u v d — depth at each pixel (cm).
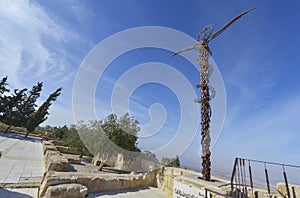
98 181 526
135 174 715
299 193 368
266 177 329
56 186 398
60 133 2222
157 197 581
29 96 2189
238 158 367
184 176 476
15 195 386
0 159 708
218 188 352
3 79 2016
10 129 2178
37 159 842
